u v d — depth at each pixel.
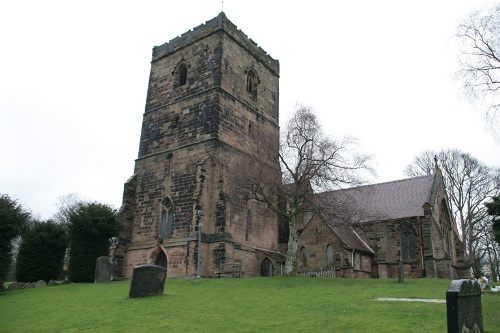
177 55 53.34
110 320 19.80
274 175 37.66
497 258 70.75
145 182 49.53
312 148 37.28
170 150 48.53
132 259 46.50
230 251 41.62
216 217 42.78
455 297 14.05
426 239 47.19
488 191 61.59
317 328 16.52
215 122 45.97
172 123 50.03
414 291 26.45
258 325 17.52
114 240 47.62
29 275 40.59
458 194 63.59
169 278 39.16
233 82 49.97
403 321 17.03
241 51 52.50
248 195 41.50
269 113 55.47
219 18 50.22
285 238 51.25
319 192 37.72
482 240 65.88
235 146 47.81
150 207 47.94
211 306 22.39
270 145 39.44
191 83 50.22
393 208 51.56
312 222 46.84
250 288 29.20
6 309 24.56
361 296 24.17
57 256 42.62
